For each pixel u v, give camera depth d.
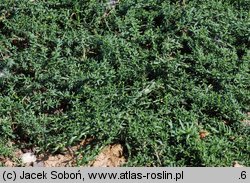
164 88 1.54
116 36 1.66
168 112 1.49
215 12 1.70
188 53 1.65
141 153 1.43
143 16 1.72
